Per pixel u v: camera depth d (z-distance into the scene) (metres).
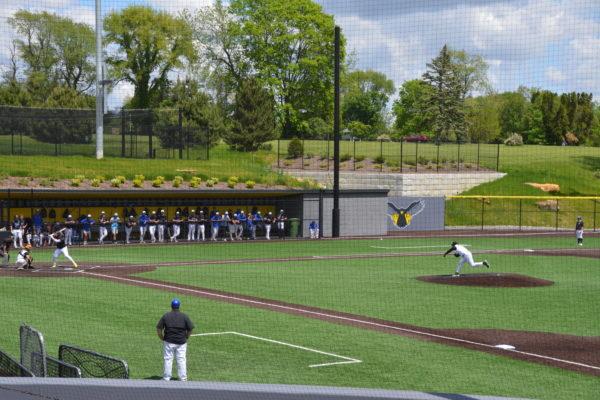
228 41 158.88
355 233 110.44
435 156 158.00
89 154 122.94
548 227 134.50
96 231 93.69
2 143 116.38
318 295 51.78
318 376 30.00
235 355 33.34
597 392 28.12
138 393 17.98
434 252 86.06
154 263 69.69
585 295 54.00
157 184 103.12
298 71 158.12
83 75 157.62
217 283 56.66
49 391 18.30
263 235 105.25
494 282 59.69
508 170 150.75
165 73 158.75
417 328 40.44
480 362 32.69
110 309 43.91
